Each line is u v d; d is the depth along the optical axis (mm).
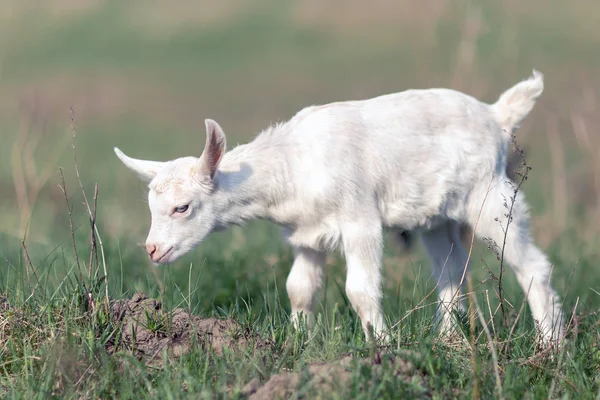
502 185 21734
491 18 49281
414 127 21141
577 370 17328
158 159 54500
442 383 16125
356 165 20391
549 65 65062
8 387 17391
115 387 16922
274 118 67688
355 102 21547
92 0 100000
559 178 39250
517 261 21562
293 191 20484
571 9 79250
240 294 24062
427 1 64812
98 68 82500
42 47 87000
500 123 22281
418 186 21125
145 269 26094
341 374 15688
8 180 46094
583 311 22125
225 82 78000
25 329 18719
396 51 79750
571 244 31484
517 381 16641
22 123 43969
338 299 24734
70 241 30000
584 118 41312
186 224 20188
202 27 94188
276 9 97500
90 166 51188
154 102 74000
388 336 19156
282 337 19266
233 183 20391
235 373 16938
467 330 19703
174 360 17906
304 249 21609
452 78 42750
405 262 27391
